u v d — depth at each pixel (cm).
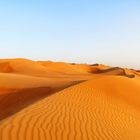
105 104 1449
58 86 2362
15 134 743
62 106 1184
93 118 1077
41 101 1250
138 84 2331
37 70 6519
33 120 898
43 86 2447
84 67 11588
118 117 1238
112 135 883
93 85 1814
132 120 1258
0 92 2259
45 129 820
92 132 877
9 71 6206
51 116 986
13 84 2617
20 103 1848
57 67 8431
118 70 8650
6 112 1608
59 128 855
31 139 724
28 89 2305
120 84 2019
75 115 1063
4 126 798
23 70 6312
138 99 1841
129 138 887
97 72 10256
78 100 1373
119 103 1600
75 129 875
